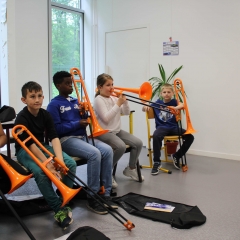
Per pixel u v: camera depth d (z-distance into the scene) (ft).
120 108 10.36
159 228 7.13
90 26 17.92
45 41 15.44
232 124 13.96
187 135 12.15
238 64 13.60
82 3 18.06
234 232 6.97
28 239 6.68
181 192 9.54
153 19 15.71
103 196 8.44
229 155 14.07
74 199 8.96
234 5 13.44
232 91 13.84
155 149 11.78
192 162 13.38
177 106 11.70
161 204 8.25
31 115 7.84
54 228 7.18
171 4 15.07
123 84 17.13
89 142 9.14
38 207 8.06
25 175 6.91
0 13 13.19
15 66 13.44
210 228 7.14
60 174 7.56
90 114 9.17
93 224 7.38
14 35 13.28
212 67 14.23
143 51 16.21
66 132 8.83
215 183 10.45
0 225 7.35
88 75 18.35
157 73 15.87
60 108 8.86
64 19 17.16
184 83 15.02
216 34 13.99
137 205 8.28
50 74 15.89
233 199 8.96
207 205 8.50
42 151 8.01
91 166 8.23
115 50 17.21
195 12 14.44
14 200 8.56
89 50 18.12
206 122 14.60
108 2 17.16
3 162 6.66
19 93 14.42
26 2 14.38
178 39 15.02
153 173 11.45
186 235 6.81
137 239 6.63
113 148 9.56
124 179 10.90
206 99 14.51
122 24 16.80
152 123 16.22
